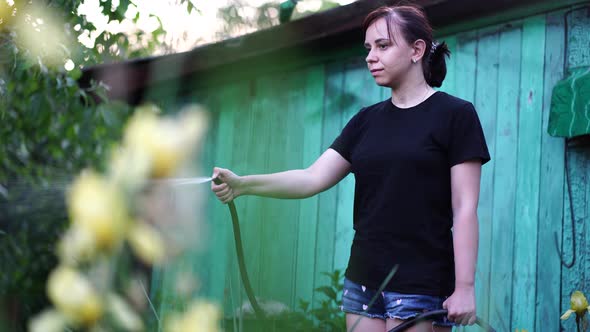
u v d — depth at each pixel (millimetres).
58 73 3641
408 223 1979
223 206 4535
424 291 1938
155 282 3016
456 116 2006
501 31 3990
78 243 398
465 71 4113
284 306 1946
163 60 5102
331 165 2254
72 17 3775
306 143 4762
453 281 2010
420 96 2102
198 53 5086
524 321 3648
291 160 4816
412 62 2102
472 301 1898
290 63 4910
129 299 439
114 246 400
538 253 3656
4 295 1841
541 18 3836
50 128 3676
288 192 2195
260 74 5070
